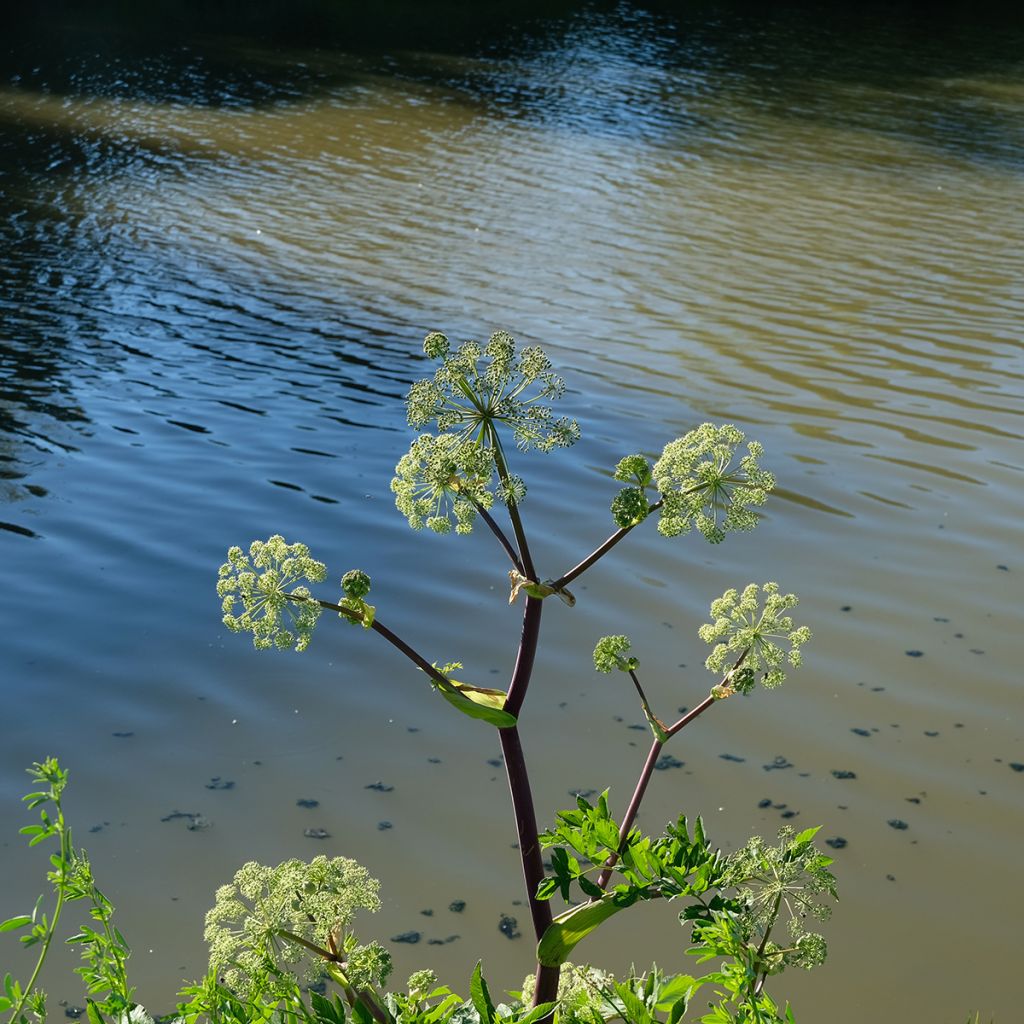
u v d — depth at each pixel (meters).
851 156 21.09
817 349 11.41
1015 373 10.96
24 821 4.64
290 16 32.81
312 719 5.39
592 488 7.96
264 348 10.88
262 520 7.40
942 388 10.44
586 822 1.72
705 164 20.06
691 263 14.45
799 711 5.49
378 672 5.77
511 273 13.71
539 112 23.61
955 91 27.64
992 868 4.50
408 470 1.79
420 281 13.26
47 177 17.39
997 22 38.38
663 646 6.01
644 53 30.33
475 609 6.36
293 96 23.86
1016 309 13.09
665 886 1.69
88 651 5.90
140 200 16.39
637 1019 1.73
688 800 4.84
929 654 6.02
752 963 1.71
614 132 22.16
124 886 4.29
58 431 8.77
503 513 7.51
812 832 1.72
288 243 14.62
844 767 5.09
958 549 7.24
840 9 39.25
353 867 1.76
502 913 4.20
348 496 7.76
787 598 1.92
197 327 11.41
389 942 4.04
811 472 8.38
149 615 6.26
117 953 1.71
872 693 5.66
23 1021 1.67
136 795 4.82
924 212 17.58
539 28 33.06
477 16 34.34
